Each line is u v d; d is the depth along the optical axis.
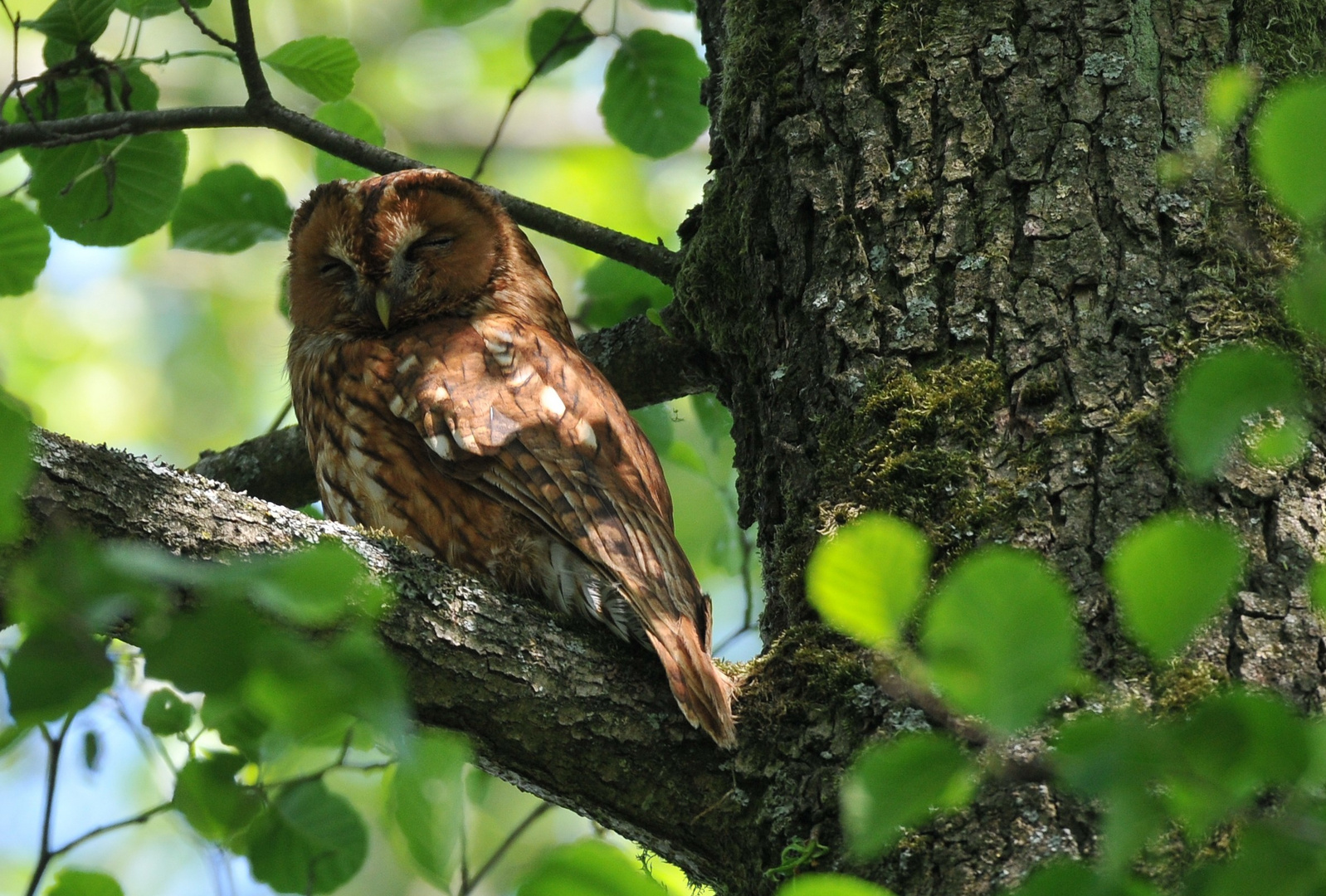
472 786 6.97
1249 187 6.50
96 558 3.53
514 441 7.68
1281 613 5.58
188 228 10.51
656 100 10.77
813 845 5.53
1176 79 6.80
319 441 8.85
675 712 6.12
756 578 13.53
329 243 9.59
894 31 7.25
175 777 6.95
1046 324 6.36
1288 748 3.21
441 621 5.99
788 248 7.21
